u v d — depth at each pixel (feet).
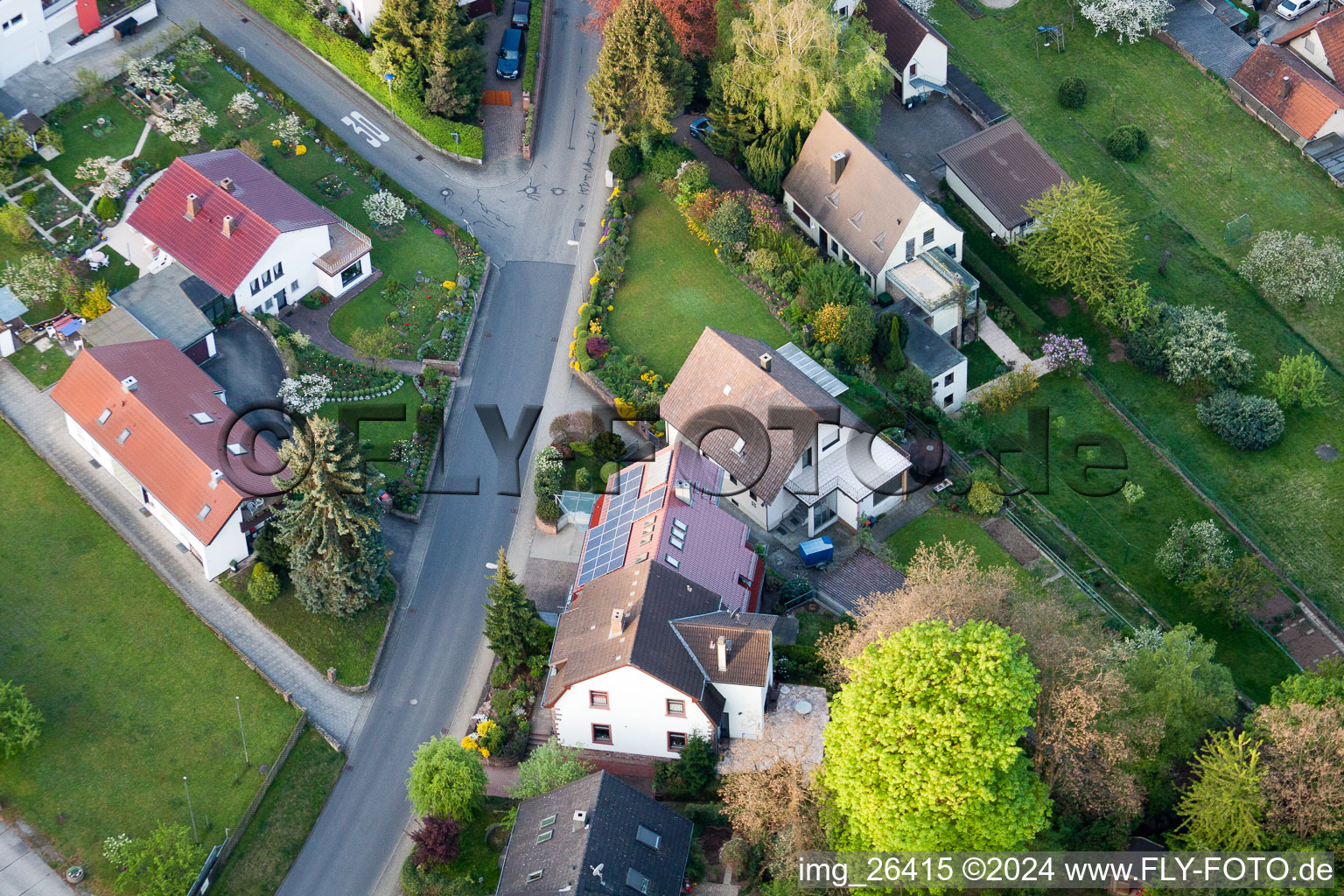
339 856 266.16
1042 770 256.73
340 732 283.38
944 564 307.17
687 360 319.68
